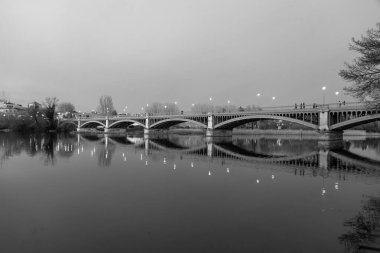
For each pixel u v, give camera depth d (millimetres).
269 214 18859
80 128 168500
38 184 27203
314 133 142250
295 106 87250
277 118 86875
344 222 17438
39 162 41750
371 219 17906
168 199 22344
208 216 18453
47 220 17766
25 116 148375
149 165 40312
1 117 152125
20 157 47375
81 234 15742
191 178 30859
